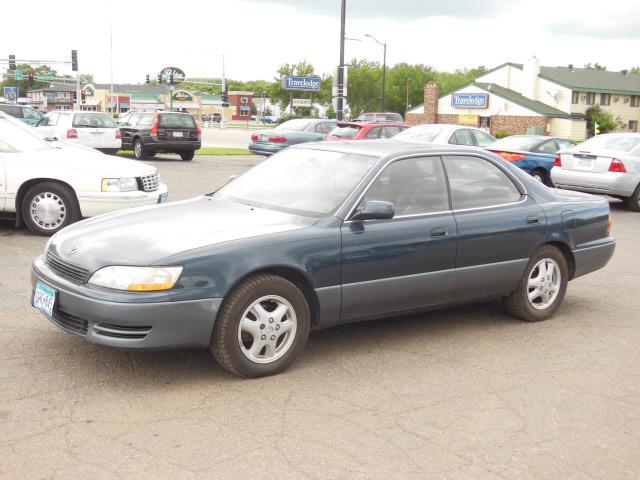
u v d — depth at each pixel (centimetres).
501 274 561
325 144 573
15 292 637
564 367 494
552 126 5709
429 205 523
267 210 500
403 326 577
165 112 2352
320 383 447
